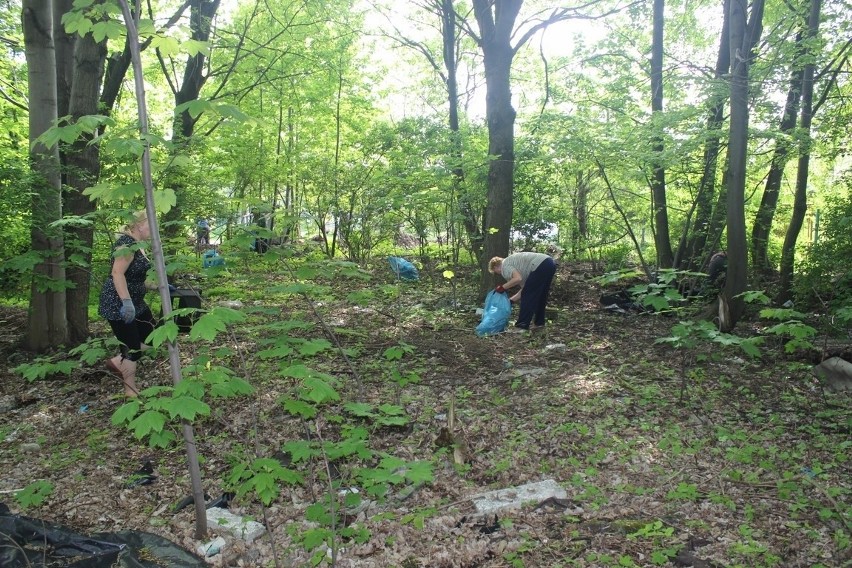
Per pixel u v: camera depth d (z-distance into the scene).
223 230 5.06
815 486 3.42
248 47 14.91
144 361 6.32
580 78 11.16
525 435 4.48
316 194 12.61
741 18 7.09
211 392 2.71
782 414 4.83
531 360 6.49
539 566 2.88
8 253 7.38
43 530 3.32
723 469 3.87
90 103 7.10
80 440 4.68
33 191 6.57
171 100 17.61
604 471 3.91
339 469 4.00
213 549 3.17
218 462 4.20
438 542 3.15
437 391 5.52
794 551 2.91
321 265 4.05
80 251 7.08
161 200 3.07
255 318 5.13
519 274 7.74
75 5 2.77
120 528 3.44
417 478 2.61
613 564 2.83
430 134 11.41
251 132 14.36
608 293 9.89
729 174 6.93
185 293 5.73
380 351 6.59
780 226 15.26
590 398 5.22
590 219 13.74
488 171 9.88
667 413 4.88
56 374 6.25
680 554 2.90
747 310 8.86
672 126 8.72
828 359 5.79
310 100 16.61
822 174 15.54
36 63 6.73
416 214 11.18
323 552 2.97
